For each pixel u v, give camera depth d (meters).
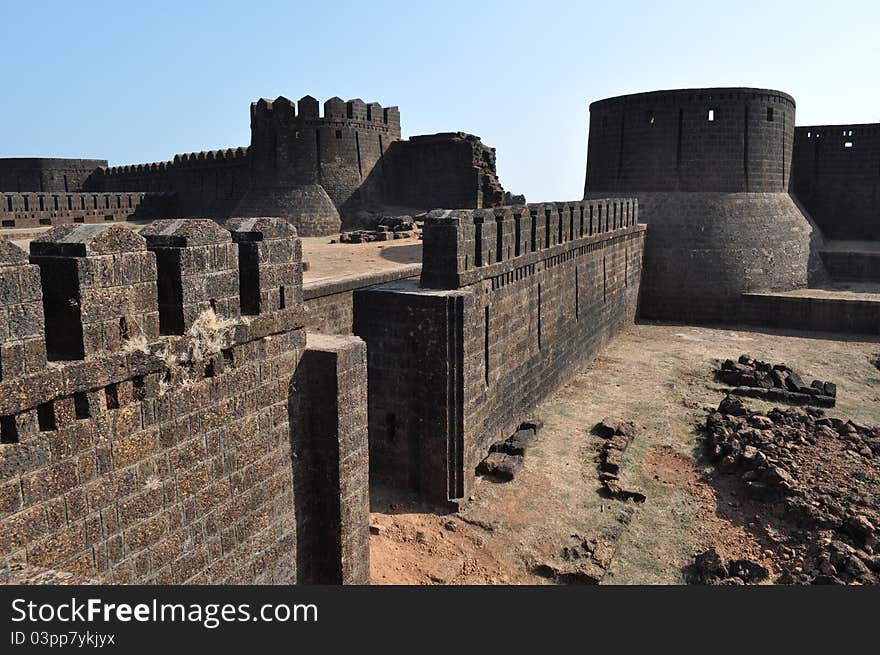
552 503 15.10
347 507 10.25
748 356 27.45
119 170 59.62
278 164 43.22
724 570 12.34
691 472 16.94
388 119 47.22
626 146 38.28
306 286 18.38
